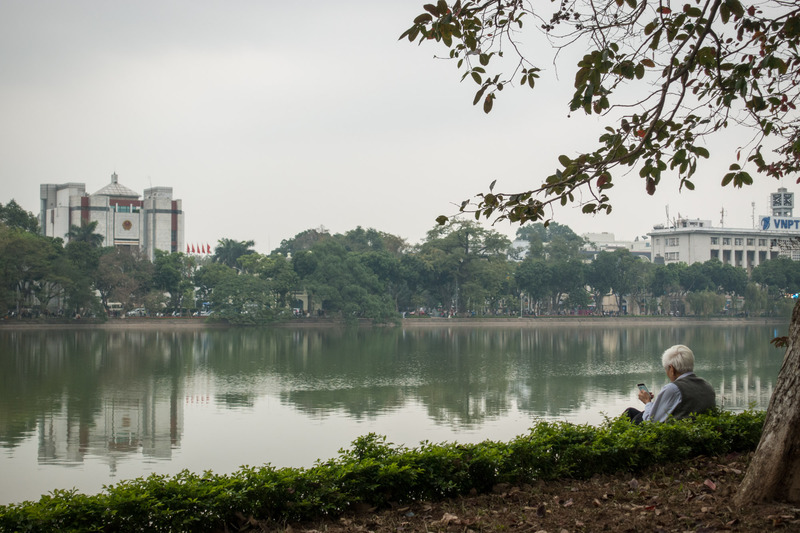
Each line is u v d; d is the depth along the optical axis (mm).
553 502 8703
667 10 10211
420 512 8547
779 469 7863
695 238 193500
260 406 38281
